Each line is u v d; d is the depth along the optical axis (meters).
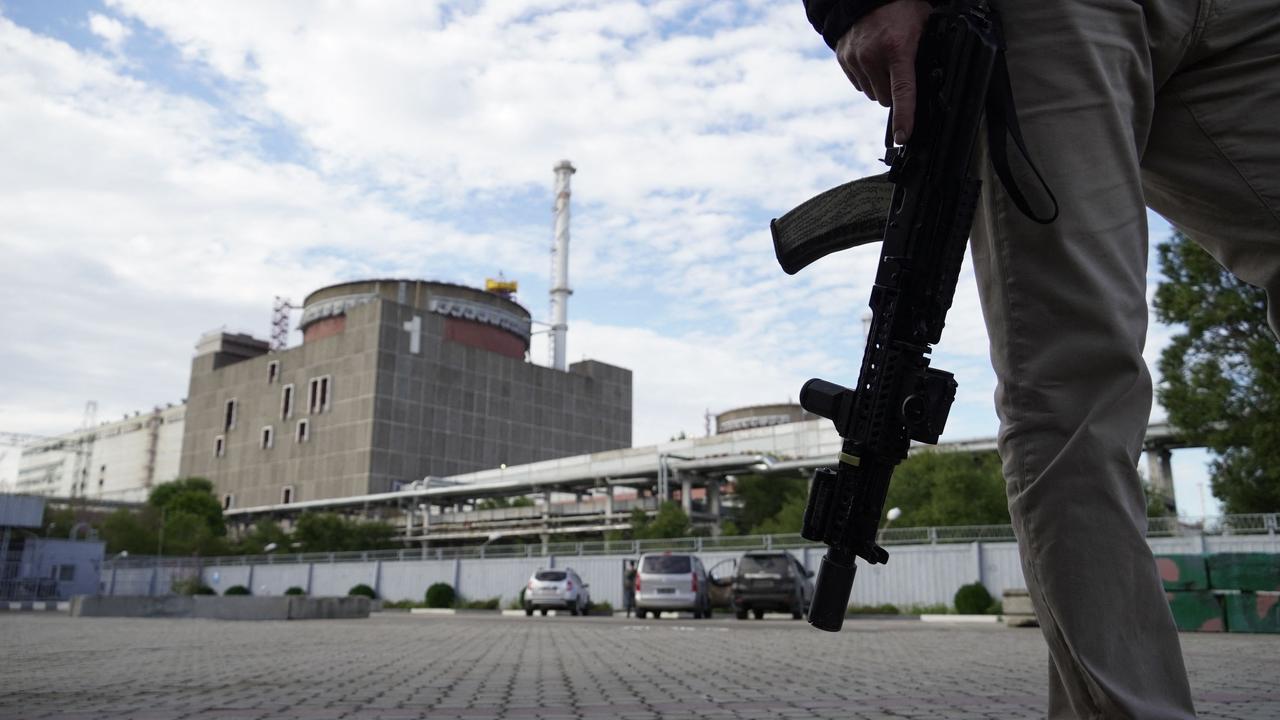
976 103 1.50
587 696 4.61
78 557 47.78
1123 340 1.40
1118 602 1.36
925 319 1.55
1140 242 1.47
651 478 61.91
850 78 1.69
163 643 10.26
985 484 35.62
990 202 1.53
